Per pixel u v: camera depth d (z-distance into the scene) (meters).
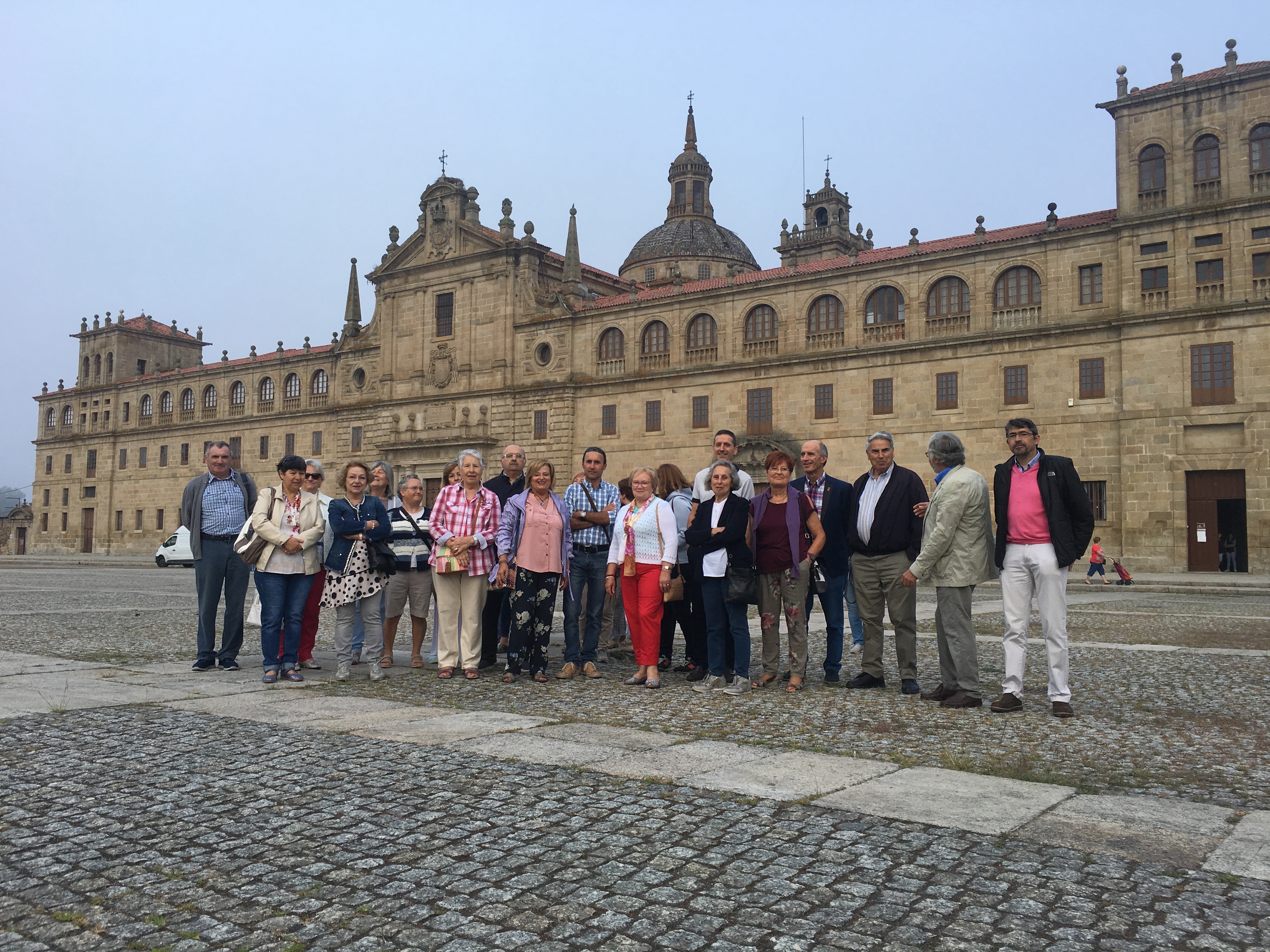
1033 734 8.03
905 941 3.86
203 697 9.77
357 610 13.98
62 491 91.88
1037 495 9.17
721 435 12.04
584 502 12.43
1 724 8.22
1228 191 38.38
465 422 60.91
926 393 45.44
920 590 30.19
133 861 4.82
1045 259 42.66
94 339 91.06
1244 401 37.44
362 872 4.64
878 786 6.15
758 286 50.78
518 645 11.49
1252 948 3.79
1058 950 3.77
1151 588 32.97
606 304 56.88
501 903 4.25
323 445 71.00
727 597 10.59
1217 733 8.10
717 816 5.50
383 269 66.50
